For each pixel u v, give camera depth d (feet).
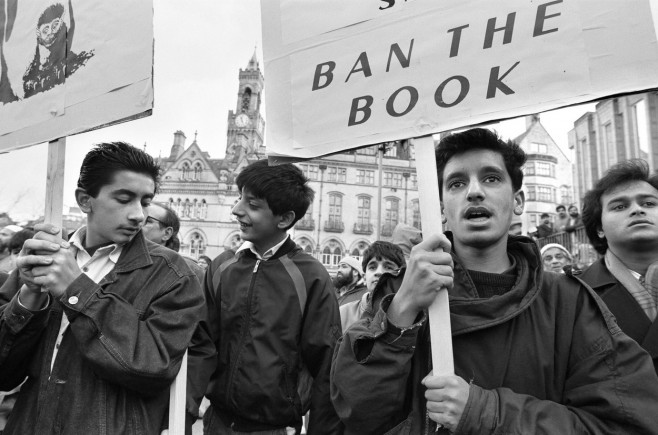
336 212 141.59
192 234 150.10
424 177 4.32
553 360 4.17
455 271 4.60
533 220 104.73
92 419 4.42
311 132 4.88
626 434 3.71
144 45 4.84
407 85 4.55
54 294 4.44
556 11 4.10
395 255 10.61
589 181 64.75
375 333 4.17
